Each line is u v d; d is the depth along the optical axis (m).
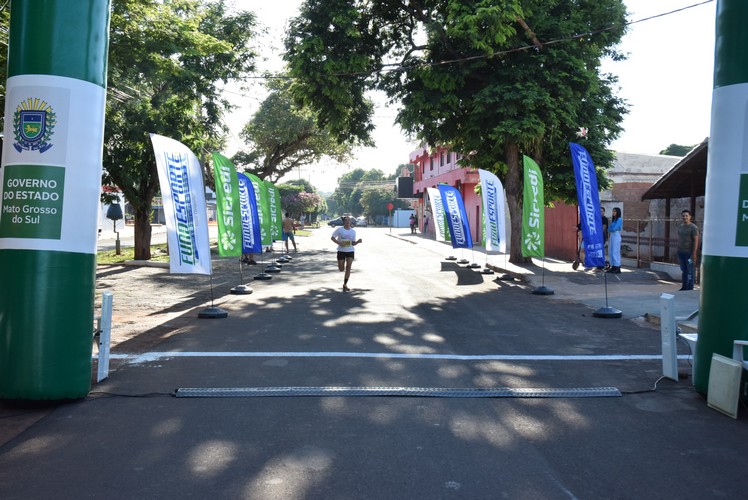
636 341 8.58
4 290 5.30
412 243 39.41
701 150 15.74
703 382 5.76
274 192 24.47
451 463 4.20
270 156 36.53
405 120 19.38
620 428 4.95
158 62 14.53
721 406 5.34
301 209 88.75
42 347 5.30
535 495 3.73
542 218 13.62
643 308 11.41
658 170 27.94
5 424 4.96
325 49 18.98
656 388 6.14
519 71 17.47
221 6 23.50
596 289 14.51
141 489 3.77
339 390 5.89
